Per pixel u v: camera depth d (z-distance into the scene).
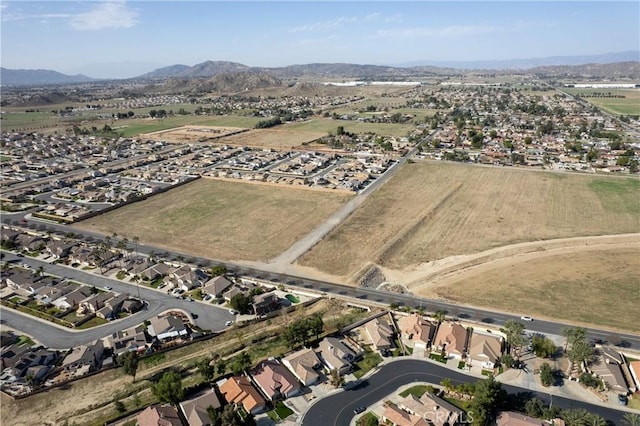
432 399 83.19
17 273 138.62
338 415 82.44
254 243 160.00
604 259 138.62
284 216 185.75
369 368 95.62
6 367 96.19
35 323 114.50
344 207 193.50
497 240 155.00
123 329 111.50
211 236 166.88
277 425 80.56
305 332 102.06
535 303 117.25
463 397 85.81
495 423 79.75
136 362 92.94
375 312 116.25
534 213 179.25
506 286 126.31
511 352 99.19
